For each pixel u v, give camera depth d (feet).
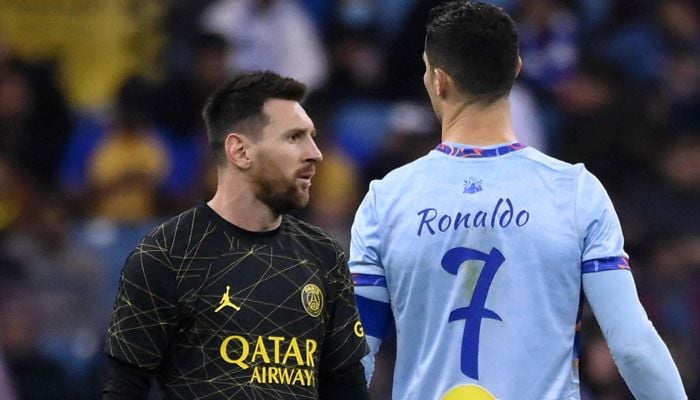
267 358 51.88
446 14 54.44
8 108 128.16
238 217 53.01
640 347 51.21
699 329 110.93
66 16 135.74
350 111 131.13
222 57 127.65
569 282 52.60
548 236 52.54
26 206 117.70
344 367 54.19
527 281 52.65
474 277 53.01
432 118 129.08
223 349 51.75
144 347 51.83
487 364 52.65
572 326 52.80
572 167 53.47
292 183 52.90
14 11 134.92
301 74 133.90
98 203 122.11
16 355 107.65
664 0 142.82
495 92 53.93
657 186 125.70
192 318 51.85
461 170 53.78
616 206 121.29
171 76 127.95
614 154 126.93
